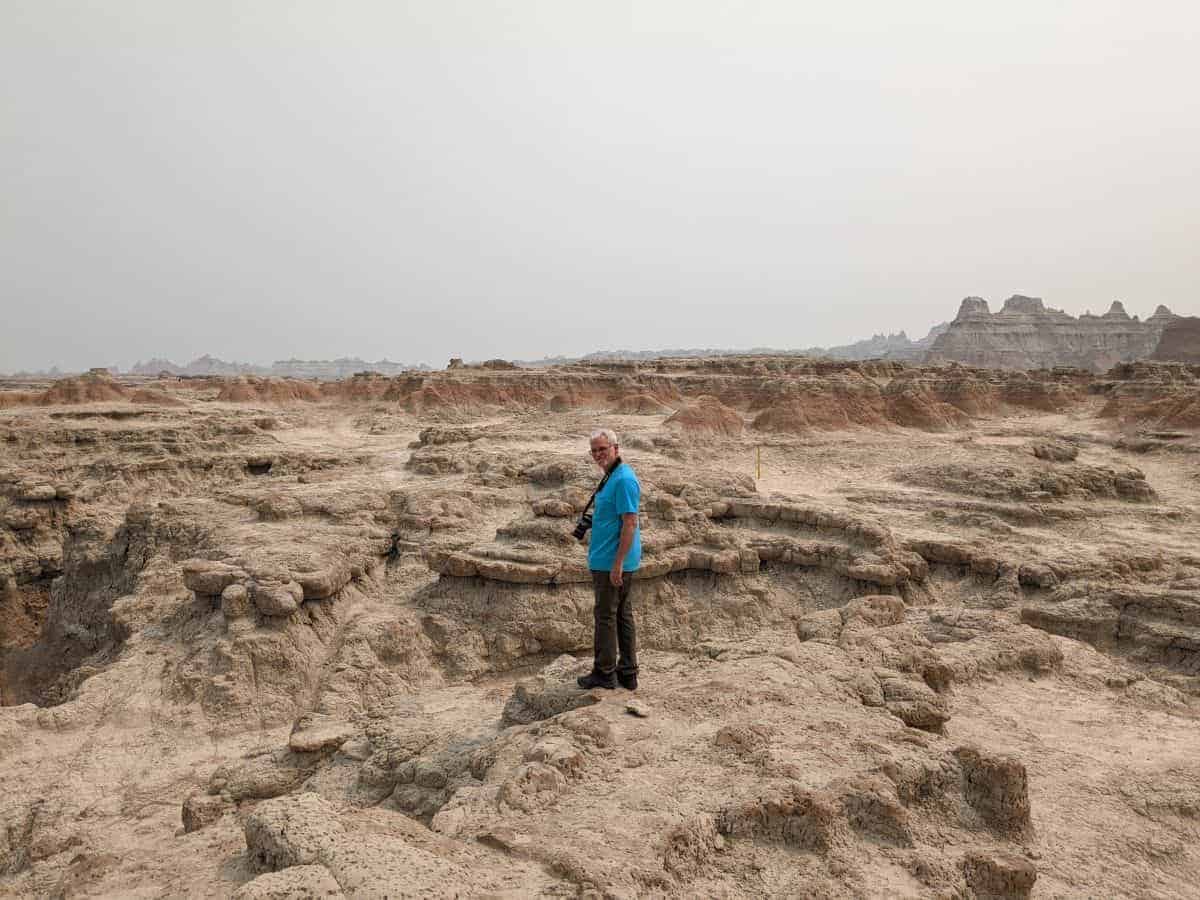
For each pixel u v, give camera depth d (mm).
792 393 55094
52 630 28812
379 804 8484
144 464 37312
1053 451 39562
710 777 6336
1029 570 19578
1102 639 16031
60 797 11688
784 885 5242
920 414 54688
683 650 16844
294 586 16094
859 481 36750
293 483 30562
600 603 8164
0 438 40125
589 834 5422
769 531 20938
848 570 18672
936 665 10016
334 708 13789
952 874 5527
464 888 4641
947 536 23172
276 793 10188
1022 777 6621
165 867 7688
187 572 16797
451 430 43719
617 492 7902
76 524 30641
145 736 13562
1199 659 14508
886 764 6465
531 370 81500
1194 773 8547
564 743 6684
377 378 79688
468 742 8953
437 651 16344
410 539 21141
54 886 8758
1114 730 9891
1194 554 22156
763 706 7723
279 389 74438
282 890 4418
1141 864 6656
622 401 63031
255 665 14875
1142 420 53156
